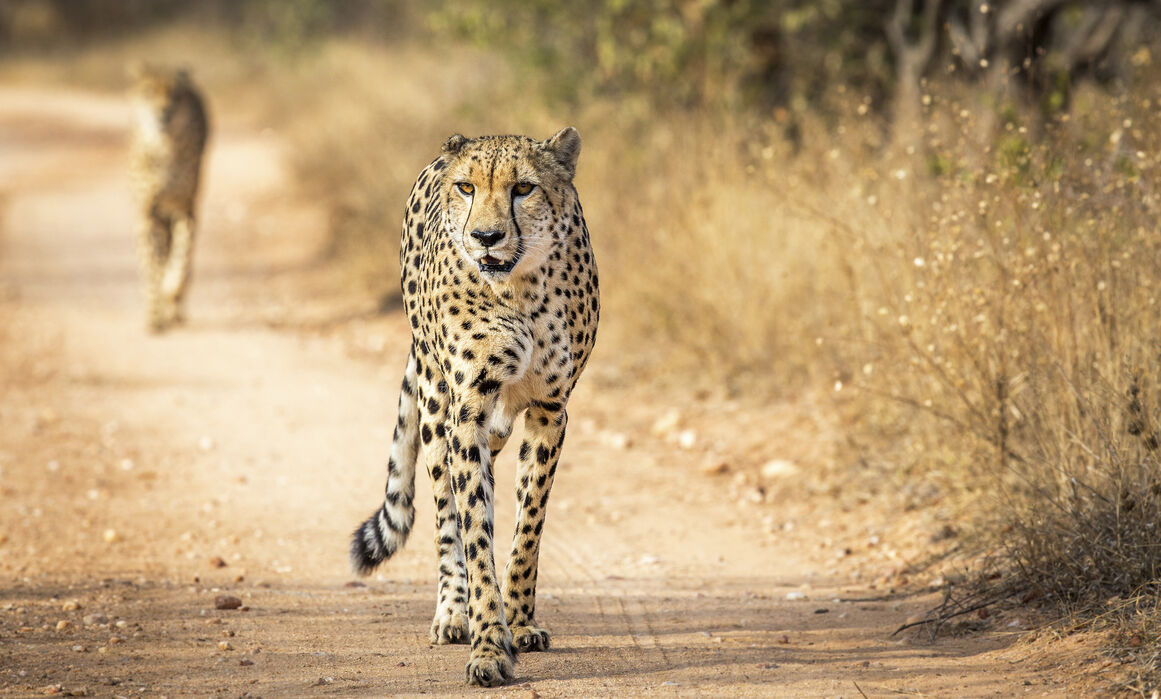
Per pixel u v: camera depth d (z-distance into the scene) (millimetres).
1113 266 12453
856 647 10312
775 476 16062
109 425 19266
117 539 14008
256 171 46094
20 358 23969
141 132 25797
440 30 31109
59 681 9375
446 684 9422
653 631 10938
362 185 33844
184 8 91688
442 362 10266
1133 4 21969
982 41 21594
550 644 10453
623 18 27578
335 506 15461
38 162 50719
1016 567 11195
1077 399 11797
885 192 16000
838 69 25859
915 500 14234
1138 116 14367
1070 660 9414
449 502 10859
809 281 18797
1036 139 15273
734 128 22109
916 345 14250
